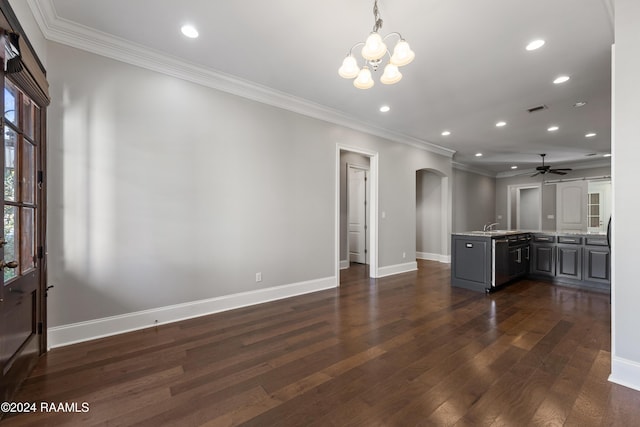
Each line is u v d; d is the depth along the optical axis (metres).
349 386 1.94
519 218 9.77
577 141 5.96
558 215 8.42
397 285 4.78
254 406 1.74
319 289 4.43
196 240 3.24
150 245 2.95
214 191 3.37
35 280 2.18
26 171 2.09
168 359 2.29
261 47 2.79
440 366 2.20
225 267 3.46
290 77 3.40
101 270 2.70
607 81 3.36
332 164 4.61
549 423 1.59
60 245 2.51
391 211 5.68
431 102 4.05
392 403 1.76
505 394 1.85
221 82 3.39
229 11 2.29
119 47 2.72
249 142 3.65
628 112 1.95
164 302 3.04
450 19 2.32
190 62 3.07
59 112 2.50
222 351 2.43
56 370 2.12
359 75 2.23
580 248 4.72
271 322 3.09
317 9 2.25
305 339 2.67
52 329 2.48
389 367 2.18
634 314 1.94
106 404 1.75
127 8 2.26
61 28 2.45
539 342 2.61
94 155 2.66
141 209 2.90
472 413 1.67
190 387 1.92
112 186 2.75
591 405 1.74
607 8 2.17
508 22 2.36
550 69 3.11
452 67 3.08
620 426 1.57
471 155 7.43
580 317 3.26
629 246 1.96
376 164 5.34
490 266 4.30
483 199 9.41
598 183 7.86
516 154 7.27
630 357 1.96
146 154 2.93
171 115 3.08
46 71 2.44
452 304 3.74
